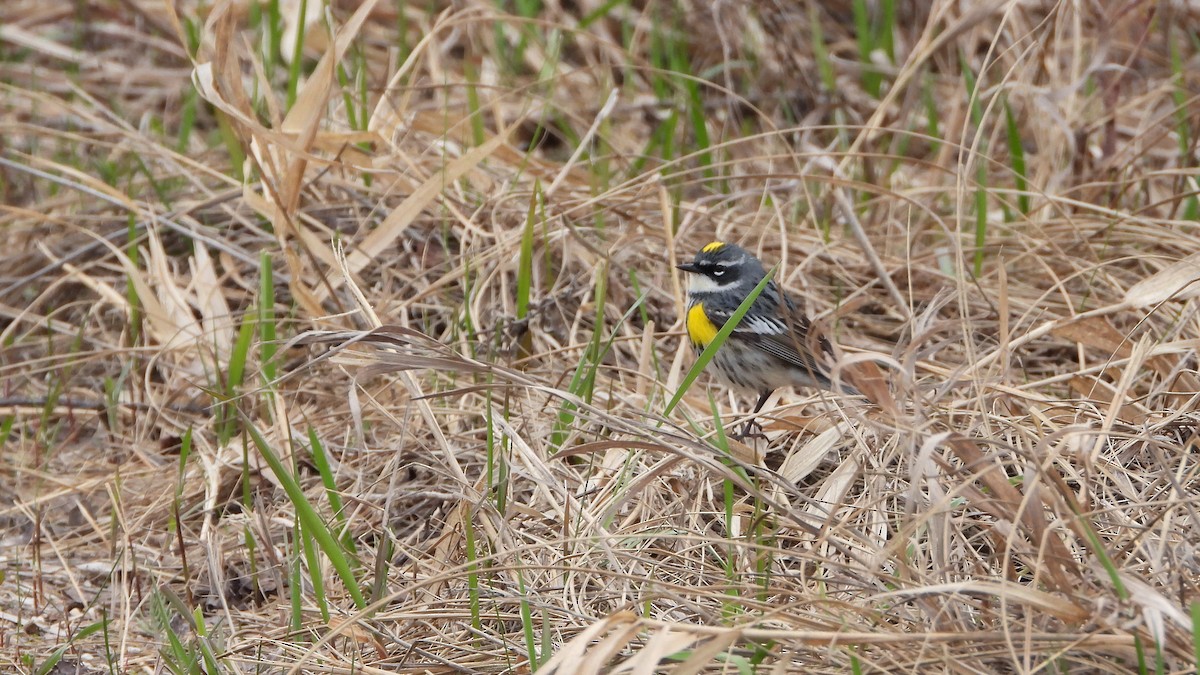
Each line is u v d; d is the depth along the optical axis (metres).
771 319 10.76
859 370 7.68
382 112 13.99
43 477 10.88
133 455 11.37
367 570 8.96
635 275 12.34
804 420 9.77
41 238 14.34
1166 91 15.23
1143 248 12.60
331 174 14.05
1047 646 6.53
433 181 12.07
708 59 17.88
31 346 12.98
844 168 15.32
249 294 13.26
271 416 10.73
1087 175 13.97
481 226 13.36
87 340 12.95
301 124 11.95
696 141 16.16
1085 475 7.42
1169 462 8.30
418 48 13.32
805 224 13.88
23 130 15.29
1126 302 9.61
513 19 14.30
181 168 14.02
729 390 11.56
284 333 12.50
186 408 11.81
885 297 12.66
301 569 9.03
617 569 8.02
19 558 9.97
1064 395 10.71
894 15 18.67
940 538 7.34
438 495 9.52
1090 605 6.63
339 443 10.97
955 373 8.75
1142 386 10.41
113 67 17.95
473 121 14.44
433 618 8.04
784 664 6.57
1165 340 10.39
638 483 8.38
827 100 16.66
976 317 11.97
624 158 14.77
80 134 15.41
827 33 18.86
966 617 7.19
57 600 9.41
